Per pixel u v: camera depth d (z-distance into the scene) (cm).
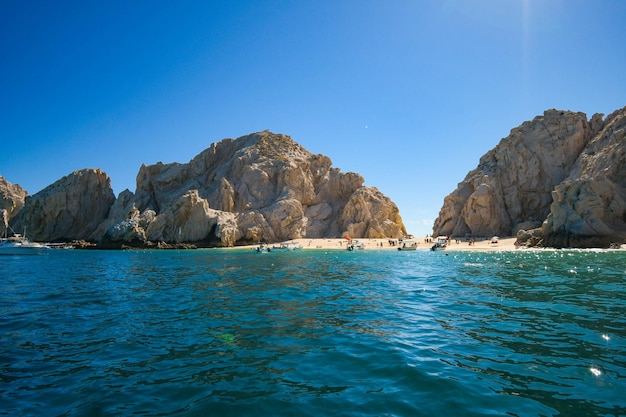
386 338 1145
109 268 3900
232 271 3416
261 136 11556
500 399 717
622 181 6012
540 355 961
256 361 958
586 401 702
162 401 734
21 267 4141
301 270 3466
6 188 10181
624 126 6738
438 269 3334
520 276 2619
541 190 7969
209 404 718
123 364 948
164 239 8338
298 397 745
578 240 5428
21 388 804
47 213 9544
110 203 10512
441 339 1123
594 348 1011
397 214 10488
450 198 8888
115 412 690
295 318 1441
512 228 7900
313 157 11500
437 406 695
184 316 1495
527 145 8344
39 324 1381
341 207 10288
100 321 1423
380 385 796
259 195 9962
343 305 1698
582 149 7862
